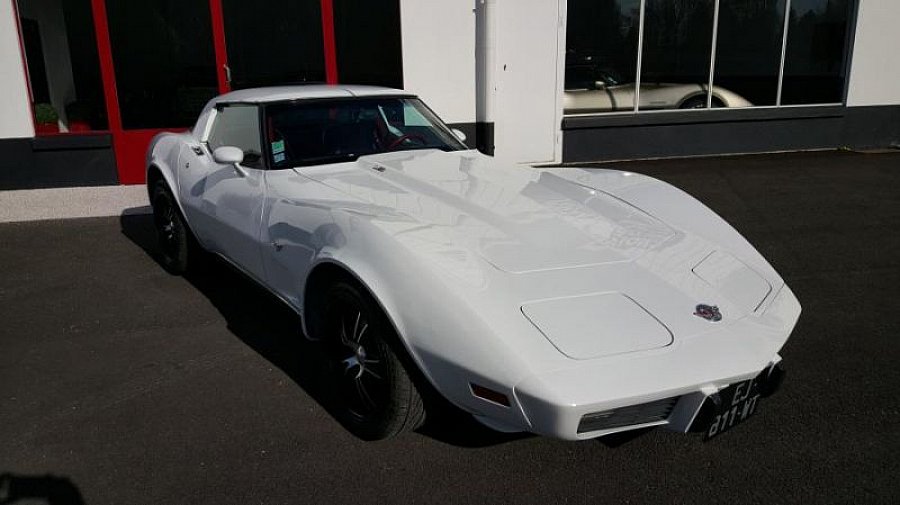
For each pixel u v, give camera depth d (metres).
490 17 7.86
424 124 4.09
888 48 9.63
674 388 2.00
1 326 3.85
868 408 2.88
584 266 2.46
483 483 2.43
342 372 2.78
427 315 2.22
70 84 7.40
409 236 2.47
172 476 2.47
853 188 7.17
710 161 8.91
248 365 3.36
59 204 6.77
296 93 3.87
